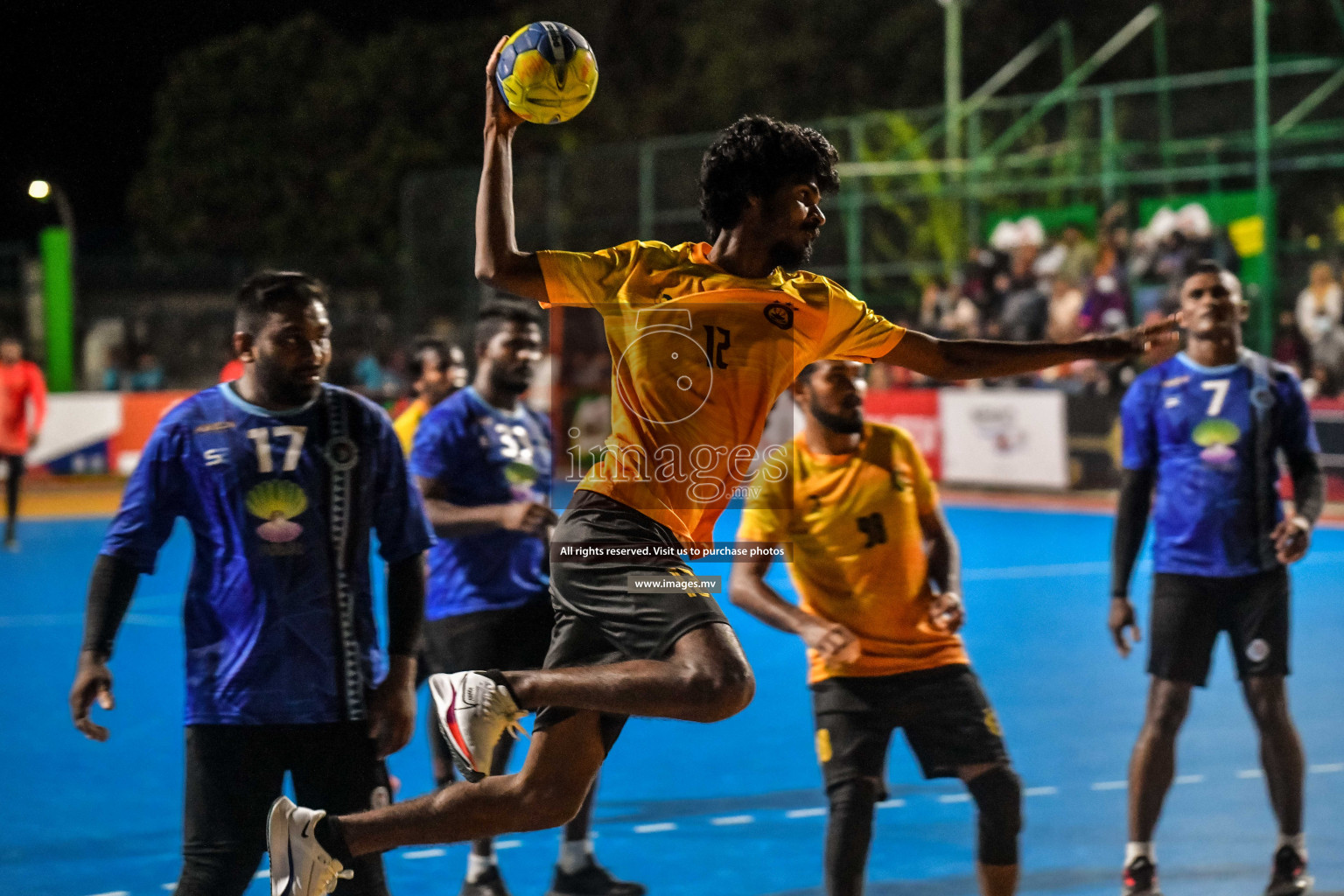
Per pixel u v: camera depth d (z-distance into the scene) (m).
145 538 5.72
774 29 50.53
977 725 6.44
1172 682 7.52
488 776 5.19
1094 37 45.16
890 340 5.67
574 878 7.64
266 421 5.73
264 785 5.62
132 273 44.53
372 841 5.18
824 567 6.62
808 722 11.49
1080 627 15.32
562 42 5.18
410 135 50.75
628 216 36.62
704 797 9.38
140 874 7.83
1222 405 7.66
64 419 34.00
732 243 5.36
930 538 7.00
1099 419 27.11
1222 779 9.38
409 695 5.91
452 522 7.95
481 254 5.28
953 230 33.56
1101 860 7.83
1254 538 7.57
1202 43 43.31
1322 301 26.80
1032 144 35.19
